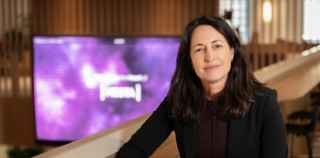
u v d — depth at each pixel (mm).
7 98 7660
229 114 1597
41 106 6953
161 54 6660
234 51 1646
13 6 7934
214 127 1630
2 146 7586
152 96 6781
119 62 6742
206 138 1637
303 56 4754
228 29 1631
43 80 6871
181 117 1668
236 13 7664
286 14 7238
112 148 1668
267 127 1579
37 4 7926
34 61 6836
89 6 7945
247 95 1600
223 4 7707
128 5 7934
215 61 1609
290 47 7227
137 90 6781
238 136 1597
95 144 1631
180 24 7832
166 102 1732
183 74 1686
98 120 6926
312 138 4473
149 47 6676
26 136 7582
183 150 1689
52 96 6902
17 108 7629
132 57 6719
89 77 6816
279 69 3850
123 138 1765
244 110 1586
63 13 7934
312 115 3814
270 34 7293
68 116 6945
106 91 6832
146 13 7910
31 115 7570
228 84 1620
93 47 6742
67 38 6750
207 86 1650
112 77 6789
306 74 3721
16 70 7840
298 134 3742
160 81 6719
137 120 2025
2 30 7965
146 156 1711
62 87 6871
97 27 7965
